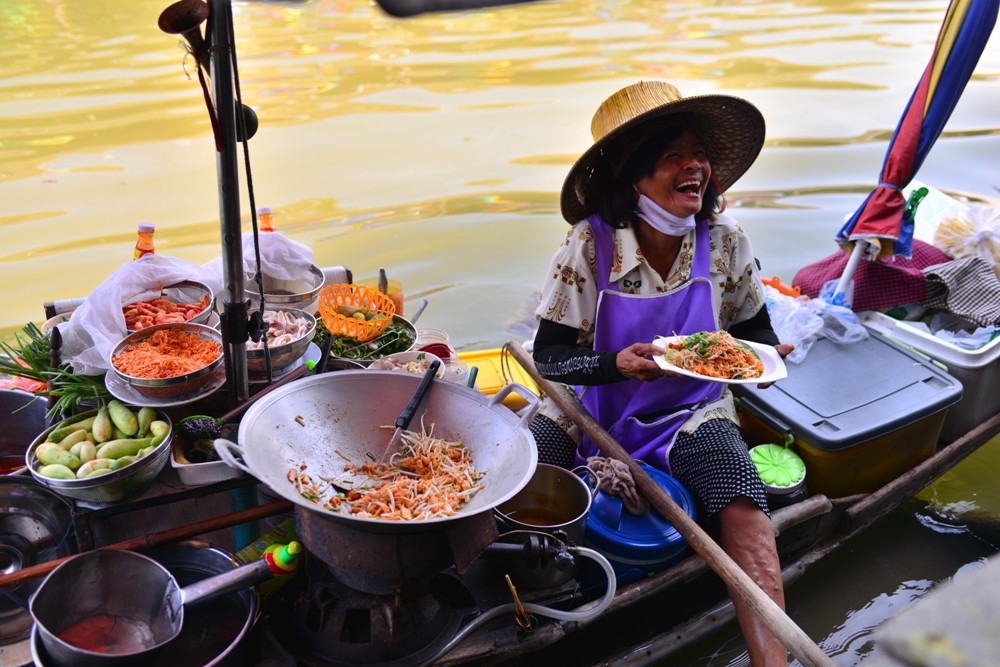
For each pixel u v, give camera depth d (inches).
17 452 112.8
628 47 438.9
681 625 112.1
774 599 98.7
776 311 141.4
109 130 298.5
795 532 121.0
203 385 98.0
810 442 120.9
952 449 138.7
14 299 190.4
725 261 116.7
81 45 410.9
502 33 477.1
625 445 117.2
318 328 125.4
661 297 113.0
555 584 97.0
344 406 95.3
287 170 272.8
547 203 255.9
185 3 77.8
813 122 318.0
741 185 262.5
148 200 245.4
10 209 235.6
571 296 113.2
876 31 476.4
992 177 265.4
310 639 88.1
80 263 208.2
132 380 92.8
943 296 148.7
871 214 141.7
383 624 86.1
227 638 86.5
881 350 138.4
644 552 102.8
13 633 88.4
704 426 112.7
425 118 326.6
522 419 92.4
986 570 16.8
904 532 137.9
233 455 82.2
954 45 129.8
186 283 115.0
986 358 137.9
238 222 89.0
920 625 15.9
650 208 109.2
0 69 368.8
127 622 83.5
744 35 469.1
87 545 90.9
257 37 443.5
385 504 83.8
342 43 440.1
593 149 104.7
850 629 119.7
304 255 128.5
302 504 75.9
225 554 89.6
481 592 96.2
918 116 134.9
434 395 97.3
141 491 90.0
